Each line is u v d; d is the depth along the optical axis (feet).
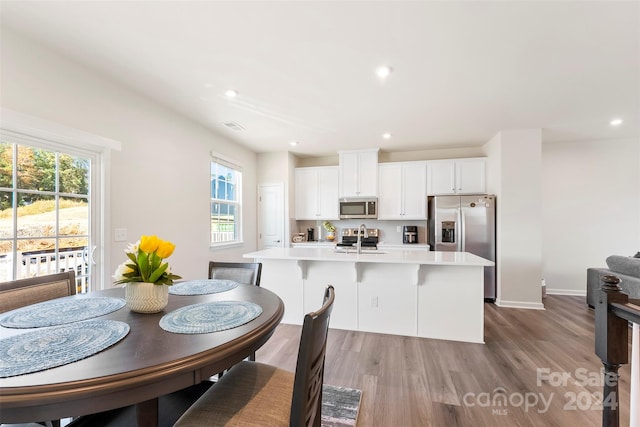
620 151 14.43
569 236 14.97
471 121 11.75
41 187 6.83
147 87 8.72
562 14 5.61
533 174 12.59
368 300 9.91
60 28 6.02
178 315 4.05
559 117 11.25
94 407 2.53
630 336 8.79
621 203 14.43
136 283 4.14
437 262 8.69
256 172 17.37
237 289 5.69
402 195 16.05
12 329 3.48
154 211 9.75
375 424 5.31
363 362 7.64
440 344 8.80
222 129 12.83
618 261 10.80
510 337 9.32
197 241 11.91
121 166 8.54
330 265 10.28
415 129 12.85
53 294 5.21
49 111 6.71
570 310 12.19
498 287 13.03
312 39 6.44
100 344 3.08
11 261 6.34
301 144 15.47
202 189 12.27
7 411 2.39
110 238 8.18
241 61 7.33
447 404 5.89
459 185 15.16
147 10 5.49
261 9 5.48
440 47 6.73
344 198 16.74
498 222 13.15
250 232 16.57
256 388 3.76
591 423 5.34
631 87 8.67
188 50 6.84
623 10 5.47
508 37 6.34
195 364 2.85
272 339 9.12
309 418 3.18
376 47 6.74
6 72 5.98
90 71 7.64
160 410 4.75
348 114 11.00
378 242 16.94
